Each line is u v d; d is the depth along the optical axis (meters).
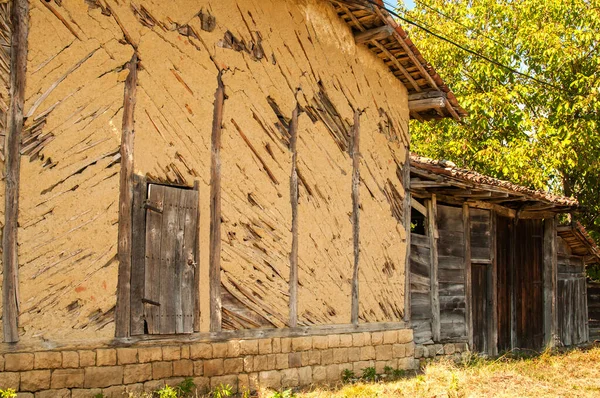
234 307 9.70
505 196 14.62
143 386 8.57
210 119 9.51
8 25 7.80
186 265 9.12
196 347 9.15
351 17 11.62
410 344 12.85
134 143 8.69
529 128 21.02
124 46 8.63
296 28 10.88
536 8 21.67
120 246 8.48
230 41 9.86
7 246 7.62
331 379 11.09
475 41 21.72
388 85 13.01
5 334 7.55
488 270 15.66
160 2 9.03
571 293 18.73
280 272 10.36
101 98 8.41
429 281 13.90
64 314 7.99
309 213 10.93
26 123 7.84
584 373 12.90
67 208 8.08
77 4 8.24
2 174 7.65
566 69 21.62
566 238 18.55
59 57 8.09
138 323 8.59
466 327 14.62
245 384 9.71
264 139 10.23
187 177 9.21
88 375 8.09
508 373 12.32
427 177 13.39
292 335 10.48
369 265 12.15
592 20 21.14
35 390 7.68
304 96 10.98
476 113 20.89
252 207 10.01
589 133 20.77
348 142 11.87
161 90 8.98
